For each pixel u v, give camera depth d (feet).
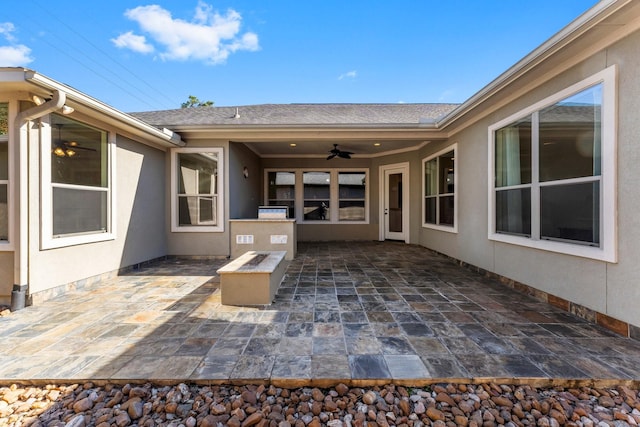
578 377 6.35
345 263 18.75
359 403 5.93
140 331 8.66
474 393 6.12
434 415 5.57
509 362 6.94
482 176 15.61
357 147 26.55
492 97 13.30
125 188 16.03
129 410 5.66
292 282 14.16
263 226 20.03
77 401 5.90
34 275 10.92
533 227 11.81
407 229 27.63
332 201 30.22
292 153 29.12
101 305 10.89
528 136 12.21
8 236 10.77
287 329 8.78
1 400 5.97
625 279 8.24
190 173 20.13
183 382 6.34
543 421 5.43
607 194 8.63
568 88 10.03
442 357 7.16
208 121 22.00
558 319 9.51
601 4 7.53
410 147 26.58
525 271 12.35
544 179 11.30
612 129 8.50
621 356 7.18
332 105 29.81
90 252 13.64
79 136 13.09
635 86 7.93
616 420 5.43
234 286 10.94
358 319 9.54
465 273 16.01
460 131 18.08
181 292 12.54
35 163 11.00
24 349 7.59
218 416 5.55
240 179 22.89
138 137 16.98
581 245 9.63
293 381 6.30
